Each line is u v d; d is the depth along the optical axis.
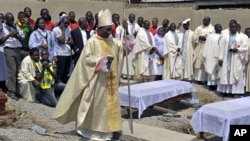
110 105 7.93
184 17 17.86
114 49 8.01
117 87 8.05
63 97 7.95
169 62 14.27
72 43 12.00
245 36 13.07
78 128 7.99
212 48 13.64
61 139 8.02
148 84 11.03
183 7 18.02
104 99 7.84
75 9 17.80
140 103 10.19
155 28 14.83
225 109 8.38
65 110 7.88
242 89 13.16
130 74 14.60
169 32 14.31
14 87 10.98
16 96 11.01
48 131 8.72
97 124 7.88
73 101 7.85
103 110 7.85
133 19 14.65
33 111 10.08
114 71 7.99
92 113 7.88
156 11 18.22
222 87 13.29
